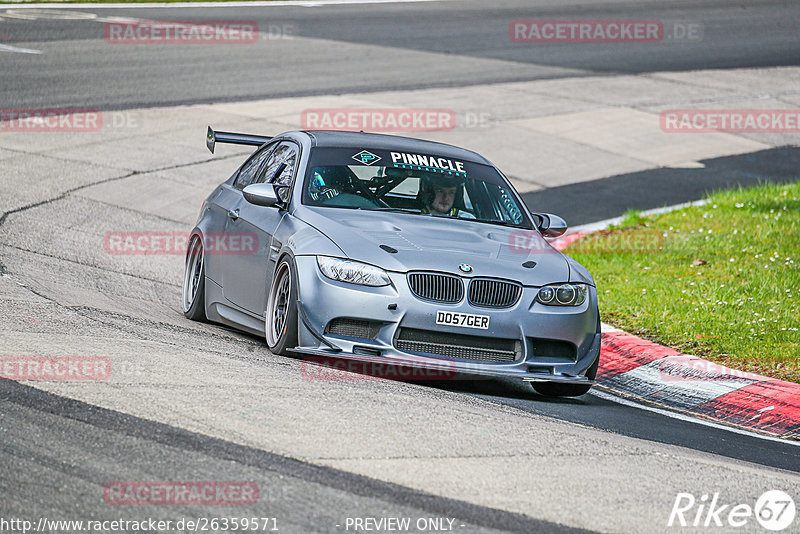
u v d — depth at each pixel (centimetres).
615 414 2577
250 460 1731
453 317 2489
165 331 2783
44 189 4984
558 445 2025
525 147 6712
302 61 9012
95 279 3531
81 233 4322
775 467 2205
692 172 6506
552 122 7394
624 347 3200
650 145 7075
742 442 2438
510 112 7581
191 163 5794
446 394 2430
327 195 2845
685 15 12950
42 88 7194
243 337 2969
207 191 5366
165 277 3850
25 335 2414
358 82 8256
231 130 6444
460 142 6644
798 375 2959
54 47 8806
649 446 2173
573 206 5562
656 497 1767
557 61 9775
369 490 1652
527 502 1672
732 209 5422
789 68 9888
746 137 7456
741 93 8762
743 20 12638
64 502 1518
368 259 2525
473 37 10944
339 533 1482
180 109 6925
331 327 2511
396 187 2922
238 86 7775
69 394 1986
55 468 1638
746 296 3716
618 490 1780
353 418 2025
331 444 1852
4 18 10194
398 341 2486
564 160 6531
